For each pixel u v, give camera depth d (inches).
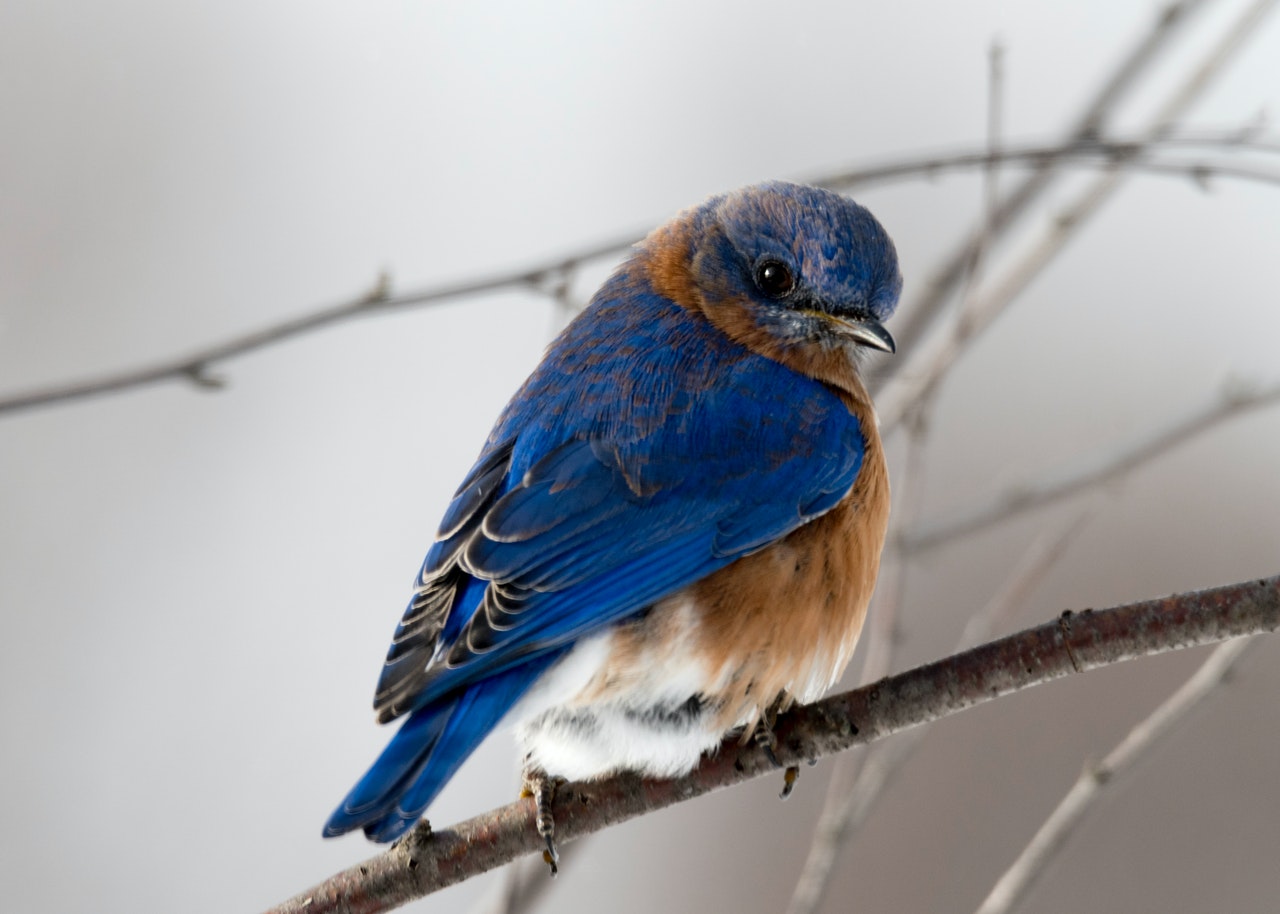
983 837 669.9
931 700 372.5
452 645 365.1
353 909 369.1
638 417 406.0
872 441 433.1
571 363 425.7
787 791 391.5
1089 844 659.4
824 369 442.3
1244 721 675.4
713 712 388.5
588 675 381.7
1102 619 360.2
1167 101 517.0
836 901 666.2
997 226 520.1
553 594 378.3
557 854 395.2
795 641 397.7
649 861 679.1
